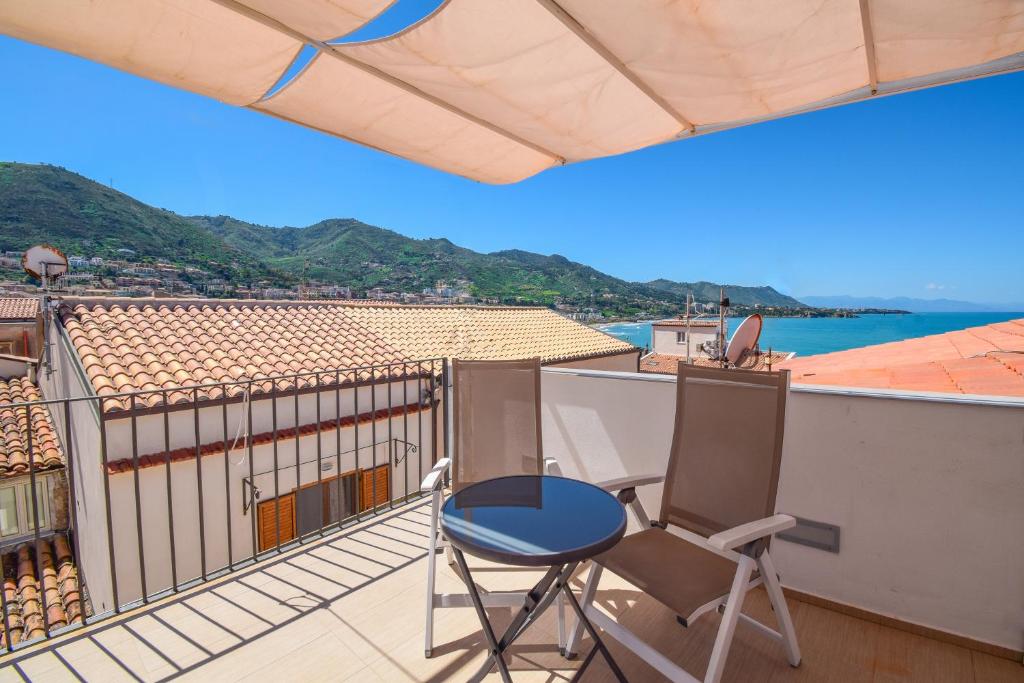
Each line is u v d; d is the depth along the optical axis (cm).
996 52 178
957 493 212
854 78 201
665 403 294
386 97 216
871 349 686
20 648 228
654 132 256
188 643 231
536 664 213
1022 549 201
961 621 213
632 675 205
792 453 246
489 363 282
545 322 1656
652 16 163
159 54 184
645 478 233
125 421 624
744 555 179
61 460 804
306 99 218
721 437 219
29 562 783
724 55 185
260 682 207
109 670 215
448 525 181
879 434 227
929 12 154
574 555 156
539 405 275
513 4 158
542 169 306
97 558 659
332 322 1134
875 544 230
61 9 156
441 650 225
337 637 235
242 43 179
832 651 214
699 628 233
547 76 200
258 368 795
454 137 257
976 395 211
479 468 271
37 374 1247
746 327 404
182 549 648
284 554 314
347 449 804
